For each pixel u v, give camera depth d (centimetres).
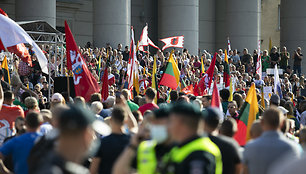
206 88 3747
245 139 2109
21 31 2922
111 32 6894
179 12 7700
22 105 2800
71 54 2942
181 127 1034
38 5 6025
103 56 5628
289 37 8975
